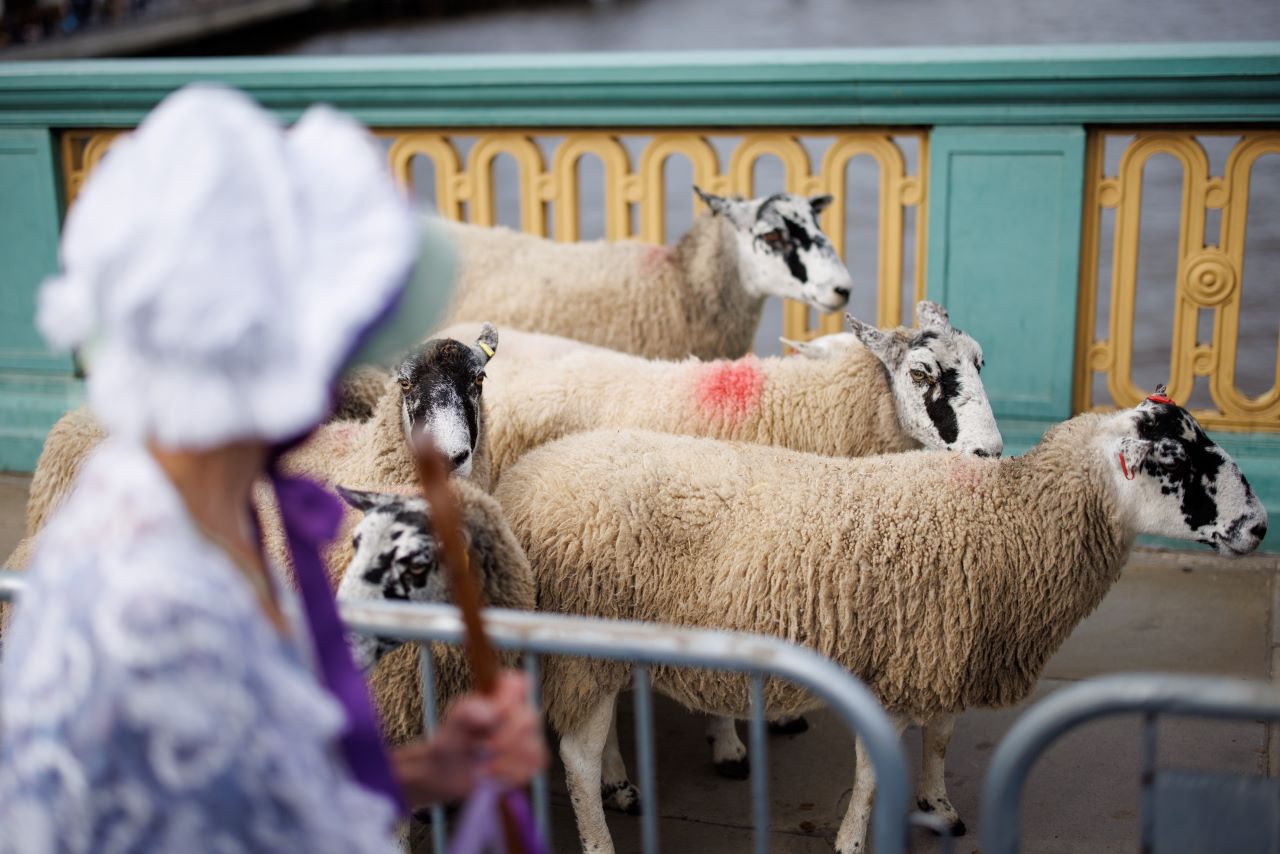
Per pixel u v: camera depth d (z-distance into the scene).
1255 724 4.11
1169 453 3.46
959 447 4.11
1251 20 27.53
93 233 1.09
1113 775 3.87
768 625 3.31
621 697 4.45
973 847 3.63
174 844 1.06
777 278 5.43
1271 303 10.52
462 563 1.39
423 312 1.22
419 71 5.85
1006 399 5.67
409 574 2.77
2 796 1.10
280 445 1.36
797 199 5.45
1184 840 1.65
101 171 1.13
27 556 3.58
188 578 1.08
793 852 3.57
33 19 32.19
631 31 33.16
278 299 1.10
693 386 4.36
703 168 5.88
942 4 33.84
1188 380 5.54
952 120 5.42
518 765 1.44
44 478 4.06
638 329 5.52
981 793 3.85
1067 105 5.29
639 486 3.38
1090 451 3.49
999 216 5.49
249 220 1.09
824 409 4.32
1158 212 13.36
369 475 3.55
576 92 5.75
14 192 6.27
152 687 1.04
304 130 1.20
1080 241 5.45
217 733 1.06
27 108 6.15
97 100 6.05
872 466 3.51
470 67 5.80
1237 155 5.29
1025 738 1.61
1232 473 3.50
